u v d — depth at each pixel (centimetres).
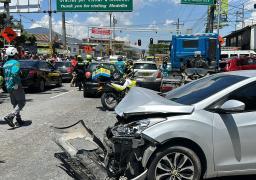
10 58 1002
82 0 3772
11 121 988
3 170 642
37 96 1820
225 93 529
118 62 1955
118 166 538
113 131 532
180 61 2369
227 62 2452
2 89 1995
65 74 2819
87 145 641
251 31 5691
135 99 568
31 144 816
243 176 607
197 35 2358
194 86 610
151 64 1980
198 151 517
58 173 625
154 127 501
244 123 519
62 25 4359
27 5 3881
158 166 509
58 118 1154
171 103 530
